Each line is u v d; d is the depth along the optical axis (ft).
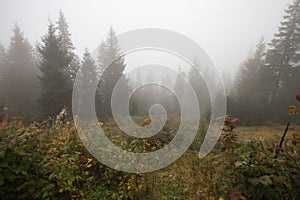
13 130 9.91
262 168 7.39
